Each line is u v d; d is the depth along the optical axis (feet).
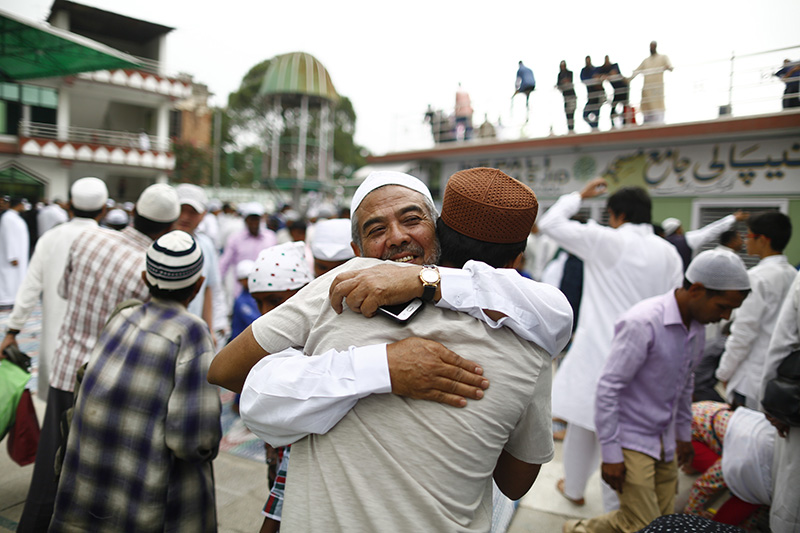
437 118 42.83
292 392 3.55
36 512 8.20
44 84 64.03
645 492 8.32
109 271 8.47
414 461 3.45
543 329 3.76
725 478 9.14
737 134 27.89
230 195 93.97
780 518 7.55
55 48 25.75
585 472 10.97
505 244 4.11
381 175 4.60
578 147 34.40
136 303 7.10
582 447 10.93
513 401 3.65
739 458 8.89
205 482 6.91
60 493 6.64
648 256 11.04
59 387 8.41
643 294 10.94
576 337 11.59
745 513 9.20
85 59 26.99
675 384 8.38
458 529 3.43
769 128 26.21
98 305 8.46
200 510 6.82
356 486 3.45
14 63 28.30
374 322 3.72
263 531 5.63
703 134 28.25
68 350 8.53
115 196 73.77
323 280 4.23
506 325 3.71
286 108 75.00
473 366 3.55
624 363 8.22
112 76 64.64
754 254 11.15
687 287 8.16
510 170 38.50
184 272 6.69
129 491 6.37
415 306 3.72
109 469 6.44
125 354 6.53
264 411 3.67
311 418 3.54
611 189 33.76
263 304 7.74
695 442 11.14
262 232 21.63
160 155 71.46
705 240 18.34
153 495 6.32
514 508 10.84
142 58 69.97
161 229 9.25
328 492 3.53
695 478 11.91
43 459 8.32
